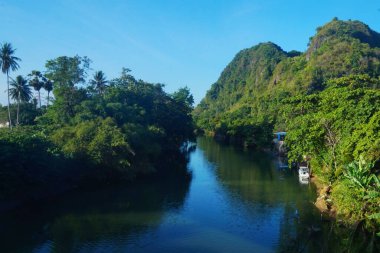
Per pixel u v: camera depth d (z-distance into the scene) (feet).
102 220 117.91
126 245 96.94
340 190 110.52
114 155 168.55
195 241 100.17
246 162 249.34
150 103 272.51
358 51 418.51
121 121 210.38
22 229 108.58
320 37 540.11
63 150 158.51
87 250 93.45
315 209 127.24
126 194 152.76
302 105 168.25
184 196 150.30
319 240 99.30
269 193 154.30
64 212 126.00
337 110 131.64
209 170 216.13
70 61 224.74
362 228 99.76
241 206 134.82
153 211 128.36
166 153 266.36
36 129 190.29
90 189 160.35
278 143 290.97
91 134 170.81
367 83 186.70
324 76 401.08
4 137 133.69
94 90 244.22
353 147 115.85
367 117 120.26
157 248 94.84
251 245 97.45
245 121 390.63
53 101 221.66
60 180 154.92
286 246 96.27
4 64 216.13
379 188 95.86
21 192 133.59
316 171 150.30
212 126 540.93
